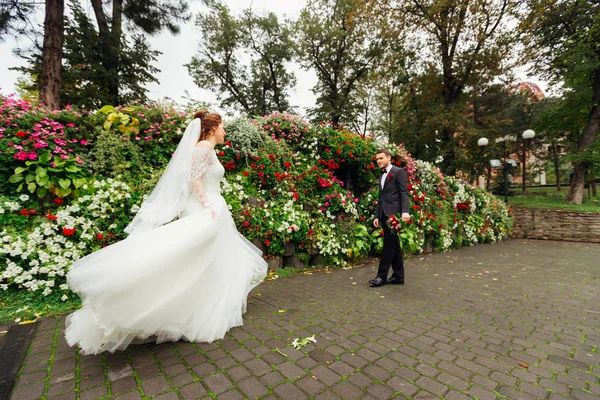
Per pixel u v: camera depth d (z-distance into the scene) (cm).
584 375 176
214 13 2128
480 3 1263
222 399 150
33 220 314
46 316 267
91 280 169
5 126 338
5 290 286
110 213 344
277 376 172
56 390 156
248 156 487
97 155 373
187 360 189
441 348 210
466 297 337
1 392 154
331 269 485
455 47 1505
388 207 378
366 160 611
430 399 152
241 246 279
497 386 164
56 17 763
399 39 1588
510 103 2439
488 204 972
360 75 2181
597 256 654
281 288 366
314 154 578
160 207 227
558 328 250
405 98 1959
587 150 1384
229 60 2297
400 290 362
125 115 407
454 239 779
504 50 1413
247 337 225
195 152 236
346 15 1903
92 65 1166
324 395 155
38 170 317
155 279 185
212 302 230
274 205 474
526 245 870
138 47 1363
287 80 2484
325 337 226
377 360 192
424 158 1694
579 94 1458
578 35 1320
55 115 372
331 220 531
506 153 1881
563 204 1420
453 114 1491
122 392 155
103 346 183
